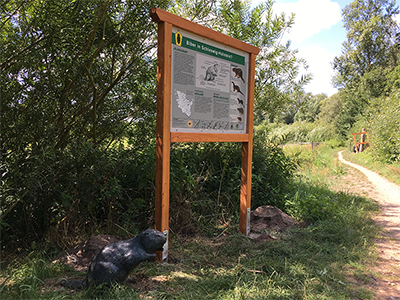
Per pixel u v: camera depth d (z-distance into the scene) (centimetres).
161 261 360
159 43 355
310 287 308
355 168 1465
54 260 349
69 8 354
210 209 541
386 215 658
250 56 479
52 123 364
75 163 364
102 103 428
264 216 541
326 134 3431
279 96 680
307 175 1126
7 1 320
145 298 274
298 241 457
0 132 343
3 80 333
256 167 647
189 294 283
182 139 381
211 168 588
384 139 1483
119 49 421
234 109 460
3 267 329
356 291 315
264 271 349
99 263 279
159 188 363
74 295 266
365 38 3512
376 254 420
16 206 376
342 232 493
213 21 580
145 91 470
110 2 355
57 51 356
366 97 3133
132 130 478
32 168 323
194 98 396
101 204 458
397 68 2233
